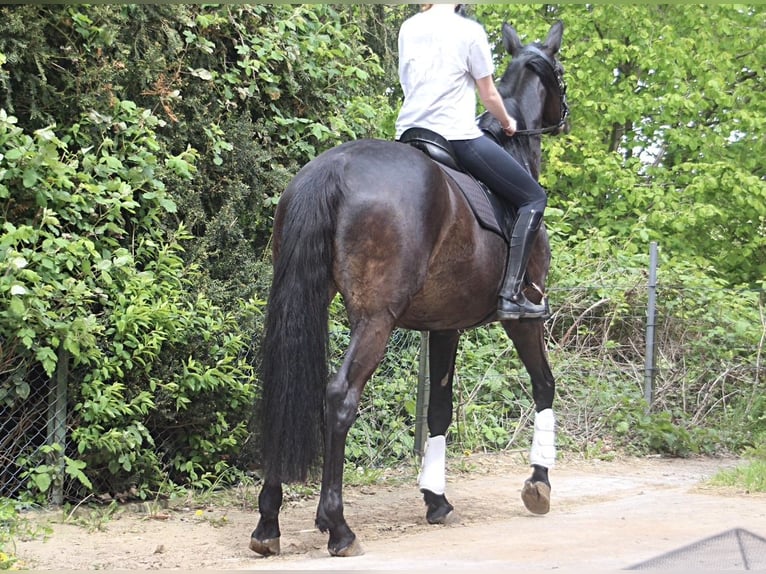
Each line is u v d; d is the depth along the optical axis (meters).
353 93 10.59
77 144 7.65
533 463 6.95
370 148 5.48
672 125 17.77
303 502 7.54
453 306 5.95
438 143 6.04
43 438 7.18
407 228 5.29
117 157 7.66
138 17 8.09
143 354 7.33
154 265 7.64
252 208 8.98
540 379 7.00
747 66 17.94
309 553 5.62
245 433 7.84
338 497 5.21
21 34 7.21
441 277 5.72
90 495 6.95
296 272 5.19
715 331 11.26
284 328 5.13
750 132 17.41
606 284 11.68
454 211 5.66
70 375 7.12
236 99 9.17
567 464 9.50
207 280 8.05
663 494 7.52
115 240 7.48
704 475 8.91
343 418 5.14
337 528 5.25
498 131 6.73
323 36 9.87
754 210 16.70
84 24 7.58
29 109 7.45
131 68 8.05
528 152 7.02
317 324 5.16
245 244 8.66
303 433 5.05
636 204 16.48
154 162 7.66
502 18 18.05
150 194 7.63
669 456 10.19
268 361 5.15
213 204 8.84
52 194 7.01
